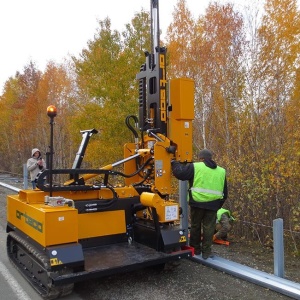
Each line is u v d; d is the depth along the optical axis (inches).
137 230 214.8
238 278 192.5
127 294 174.1
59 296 169.6
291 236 253.3
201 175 208.5
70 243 167.5
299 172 251.9
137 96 471.5
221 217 264.5
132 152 236.1
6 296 175.3
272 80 481.1
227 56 574.6
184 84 207.9
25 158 1189.7
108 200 209.5
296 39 577.6
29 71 1207.6
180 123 209.6
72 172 193.3
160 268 204.7
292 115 335.3
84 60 565.6
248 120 316.8
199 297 168.4
